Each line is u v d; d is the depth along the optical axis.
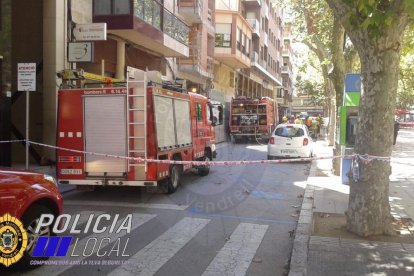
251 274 5.52
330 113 26.95
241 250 6.46
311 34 19.67
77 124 9.80
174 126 10.68
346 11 6.46
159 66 24.03
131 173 9.55
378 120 6.60
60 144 9.89
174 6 25.33
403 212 8.32
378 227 6.72
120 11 16.72
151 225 7.74
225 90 40.06
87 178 9.75
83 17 16.16
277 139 18.25
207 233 7.32
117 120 9.61
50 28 14.63
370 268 5.40
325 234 6.85
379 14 5.91
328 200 9.62
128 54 19.92
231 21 36.69
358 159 6.71
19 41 15.16
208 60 32.94
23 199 5.16
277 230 7.60
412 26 6.25
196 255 6.20
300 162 18.03
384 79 6.50
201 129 12.98
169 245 6.61
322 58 19.91
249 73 49.59
